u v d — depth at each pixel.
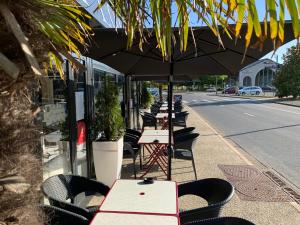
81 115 5.44
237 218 2.56
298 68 40.34
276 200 5.08
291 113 21.52
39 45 1.57
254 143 10.36
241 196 5.25
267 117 18.92
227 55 4.85
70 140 4.79
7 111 1.47
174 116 11.71
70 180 3.61
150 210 2.67
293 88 40.66
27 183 1.55
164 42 1.80
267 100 39.00
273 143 10.36
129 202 2.83
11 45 1.37
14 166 1.50
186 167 7.00
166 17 1.52
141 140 6.30
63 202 3.01
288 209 4.74
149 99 18.36
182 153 6.34
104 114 5.60
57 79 4.40
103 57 4.72
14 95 1.50
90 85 5.98
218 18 1.40
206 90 88.31
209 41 4.09
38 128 1.72
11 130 1.50
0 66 1.20
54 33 1.65
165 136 6.75
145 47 4.42
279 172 6.80
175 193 3.05
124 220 2.49
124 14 1.70
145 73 6.78
